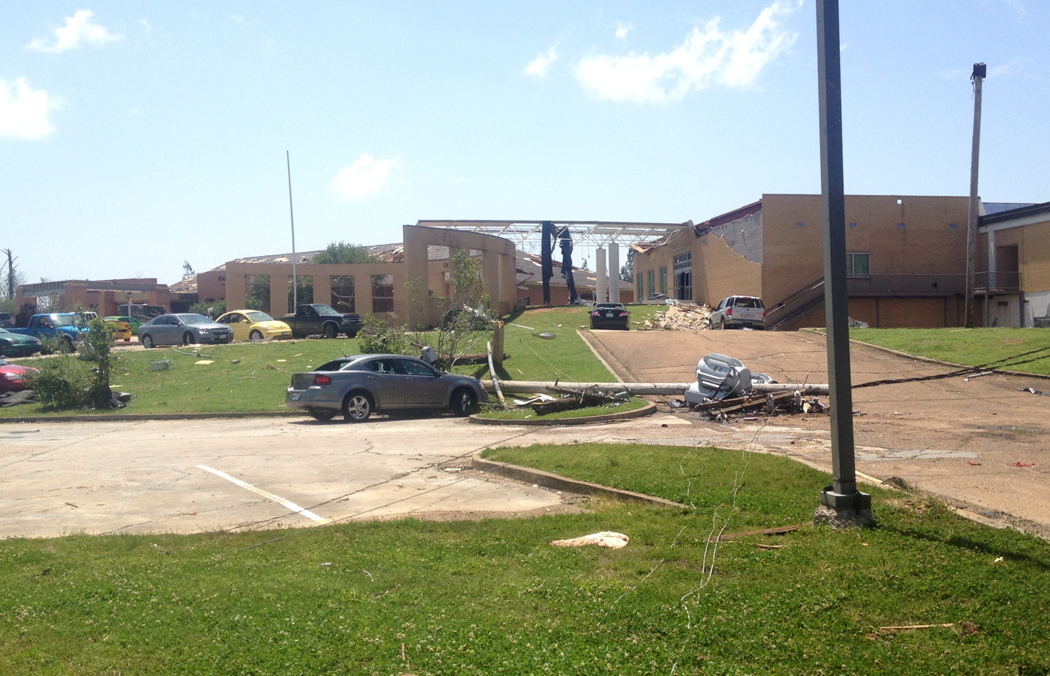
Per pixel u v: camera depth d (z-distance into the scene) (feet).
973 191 112.06
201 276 217.15
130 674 13.43
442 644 14.42
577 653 14.01
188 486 34.19
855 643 14.30
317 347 98.73
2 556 21.34
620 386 66.54
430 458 41.14
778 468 31.78
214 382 79.36
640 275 215.92
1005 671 13.10
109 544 22.84
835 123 23.18
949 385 70.38
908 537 21.44
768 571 18.61
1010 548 20.16
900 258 140.36
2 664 13.79
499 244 150.20
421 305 117.91
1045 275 130.11
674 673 13.23
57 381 68.54
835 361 23.32
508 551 21.40
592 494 30.25
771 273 136.15
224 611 16.25
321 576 18.84
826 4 23.12
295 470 37.99
